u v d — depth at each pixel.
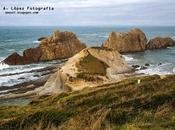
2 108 23.88
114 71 59.34
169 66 78.56
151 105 17.25
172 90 18.84
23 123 16.53
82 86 48.81
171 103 17.08
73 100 22.45
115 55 63.47
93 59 57.19
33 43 147.25
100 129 13.74
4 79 60.25
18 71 69.81
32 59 85.81
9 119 17.61
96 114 16.19
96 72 53.00
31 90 51.16
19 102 44.59
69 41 98.69
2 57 95.44
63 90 49.84
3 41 158.75
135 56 97.69
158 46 118.38
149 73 67.12
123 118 15.46
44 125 16.05
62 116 16.98
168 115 15.21
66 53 94.94
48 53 90.31
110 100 19.84
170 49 116.00
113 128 13.80
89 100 20.14
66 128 14.65
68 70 52.06
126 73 62.19
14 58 82.19
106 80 51.88
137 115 15.69
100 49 61.91
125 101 17.88
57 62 85.69
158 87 21.36
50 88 50.53
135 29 113.12
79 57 57.09
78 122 15.36
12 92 50.09
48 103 24.30
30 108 22.34
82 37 199.88
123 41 106.69
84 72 51.62
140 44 110.62
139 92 20.70
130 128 13.51
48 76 58.31
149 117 15.23
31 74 65.31
